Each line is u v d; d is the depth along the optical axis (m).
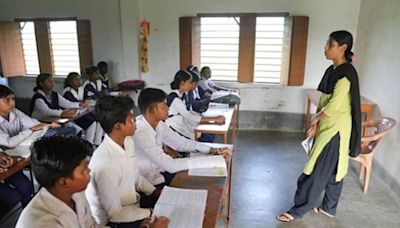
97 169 1.36
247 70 4.81
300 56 4.54
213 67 5.04
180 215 1.24
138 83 5.07
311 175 2.37
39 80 3.55
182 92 3.10
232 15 4.68
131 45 5.12
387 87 3.27
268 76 4.88
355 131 2.23
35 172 1.00
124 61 5.23
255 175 3.31
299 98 4.79
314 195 2.39
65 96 4.12
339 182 2.43
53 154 0.97
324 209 2.57
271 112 4.95
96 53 5.39
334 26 4.43
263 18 4.64
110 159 1.38
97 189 1.37
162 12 4.95
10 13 5.52
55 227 0.99
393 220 2.51
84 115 3.76
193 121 2.98
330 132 2.24
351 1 4.29
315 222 2.48
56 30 5.48
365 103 3.58
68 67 5.63
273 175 3.32
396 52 3.11
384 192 2.95
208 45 4.96
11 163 1.91
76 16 5.29
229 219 2.46
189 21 4.78
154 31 5.05
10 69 5.62
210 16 4.76
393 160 3.01
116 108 1.37
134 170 1.54
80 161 1.02
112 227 1.42
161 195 1.38
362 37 4.10
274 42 4.70
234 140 4.16
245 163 3.64
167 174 1.92
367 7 3.97
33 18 5.45
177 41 5.02
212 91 4.40
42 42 5.49
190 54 4.92
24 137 2.41
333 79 2.21
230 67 4.99
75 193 1.10
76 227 1.10
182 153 2.07
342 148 2.26
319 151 2.29
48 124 2.86
